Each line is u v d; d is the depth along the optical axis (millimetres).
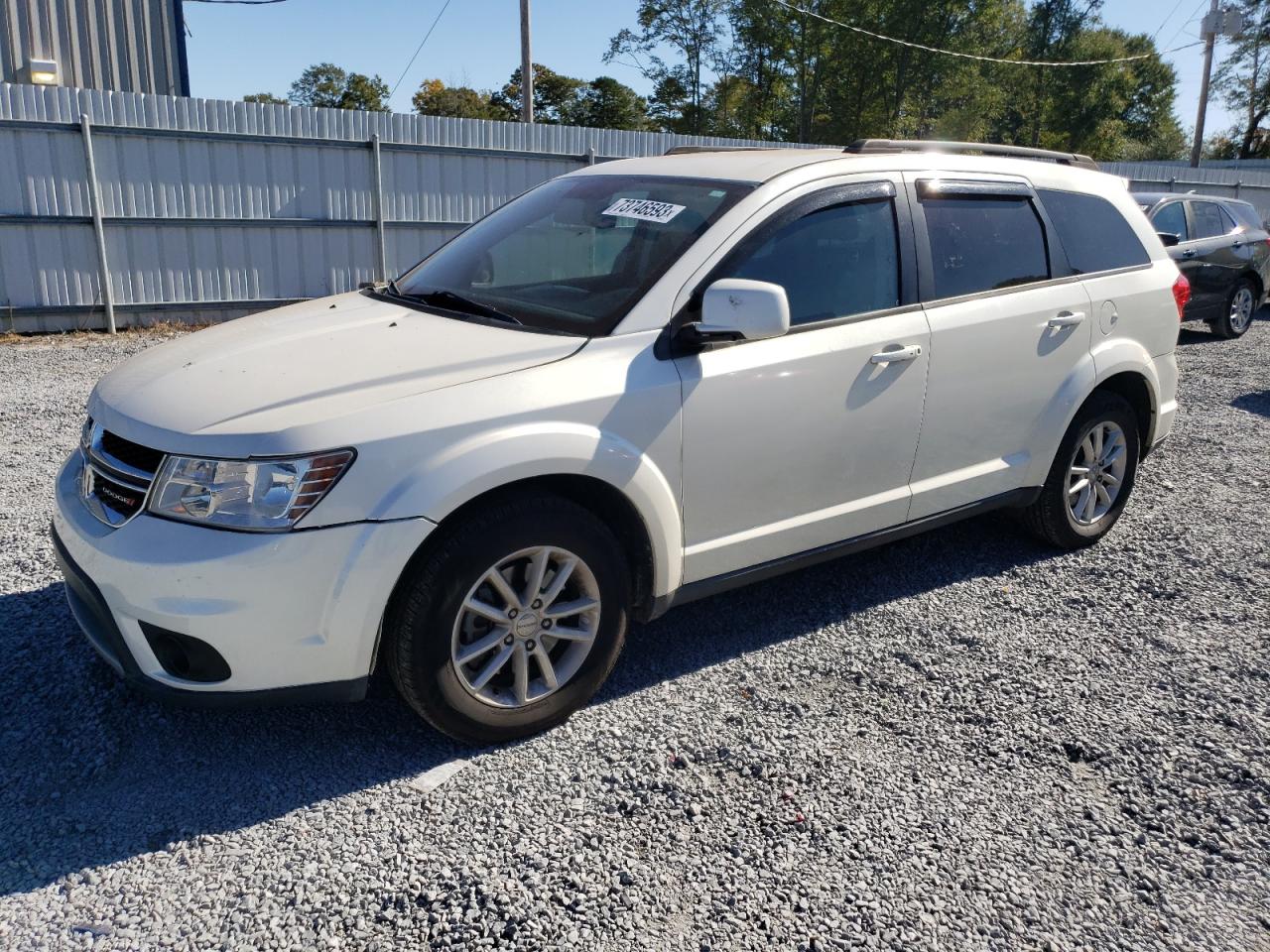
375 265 12500
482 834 2742
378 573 2754
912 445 3990
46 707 3293
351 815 2809
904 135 46125
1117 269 4820
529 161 13336
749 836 2768
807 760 3129
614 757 3111
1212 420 7875
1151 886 2637
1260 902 2594
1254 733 3361
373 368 3020
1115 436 4926
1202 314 11984
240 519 2688
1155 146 67312
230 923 2404
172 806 2832
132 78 16406
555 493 3164
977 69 45719
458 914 2447
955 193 4184
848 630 4031
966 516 4363
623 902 2504
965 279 4152
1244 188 23438
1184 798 3006
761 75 47406
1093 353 4621
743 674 3652
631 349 3223
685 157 4258
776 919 2469
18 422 6914
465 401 2904
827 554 3889
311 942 2354
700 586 3525
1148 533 5227
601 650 3264
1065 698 3555
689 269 3377
